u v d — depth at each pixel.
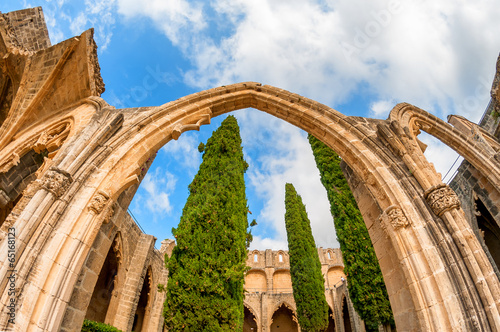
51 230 5.08
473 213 10.85
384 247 6.88
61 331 5.17
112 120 6.96
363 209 7.96
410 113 8.20
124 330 15.67
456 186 11.52
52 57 8.88
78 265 5.09
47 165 6.25
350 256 11.80
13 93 10.16
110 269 17.14
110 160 6.42
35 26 10.97
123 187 6.35
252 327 34.97
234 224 9.80
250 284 37.69
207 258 8.58
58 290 4.68
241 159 13.04
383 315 10.32
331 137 7.98
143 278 18.12
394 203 6.05
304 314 19.53
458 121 9.23
